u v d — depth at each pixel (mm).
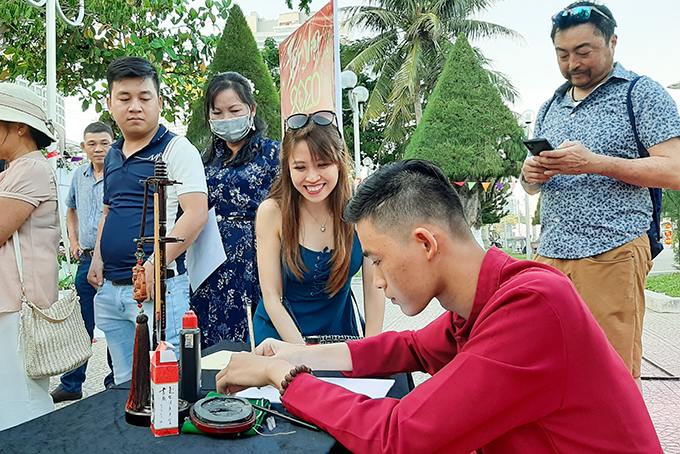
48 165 2369
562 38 2336
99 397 1327
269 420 1185
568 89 2557
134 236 2426
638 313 2273
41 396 2219
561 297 1046
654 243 2326
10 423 2104
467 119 14859
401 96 18938
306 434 1123
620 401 1072
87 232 3947
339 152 2039
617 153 2320
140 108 2486
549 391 1018
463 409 1014
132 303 2420
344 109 20625
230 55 6164
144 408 1165
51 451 1017
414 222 1152
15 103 2221
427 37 19734
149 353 1187
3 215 2125
